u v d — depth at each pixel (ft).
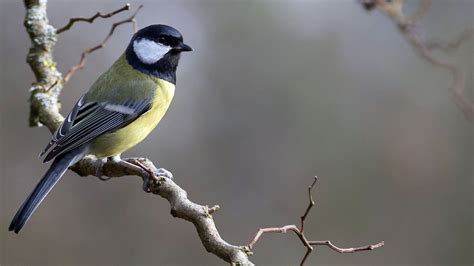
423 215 46.96
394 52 50.47
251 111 49.06
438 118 48.85
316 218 46.34
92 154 26.17
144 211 43.52
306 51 50.62
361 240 46.11
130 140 26.78
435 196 47.37
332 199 46.98
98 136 26.02
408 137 48.70
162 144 47.85
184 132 48.39
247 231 45.57
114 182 43.57
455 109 48.57
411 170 48.06
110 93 26.55
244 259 18.43
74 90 45.80
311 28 51.26
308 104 49.21
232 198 46.80
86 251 41.88
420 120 49.01
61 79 28.53
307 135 48.52
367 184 47.60
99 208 43.14
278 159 48.06
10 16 45.68
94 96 26.55
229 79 49.73
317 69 50.26
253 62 50.11
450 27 46.65
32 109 27.96
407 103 49.49
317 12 52.03
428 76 49.44
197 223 19.66
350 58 50.72
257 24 50.57
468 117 32.73
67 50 46.52
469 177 47.62
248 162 48.03
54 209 42.37
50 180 24.25
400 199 47.52
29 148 43.96
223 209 46.34
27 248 41.09
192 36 50.03
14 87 44.73
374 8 34.14
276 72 49.90
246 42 50.52
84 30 46.98
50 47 28.96
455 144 48.21
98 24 47.26
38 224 41.73
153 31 27.30
